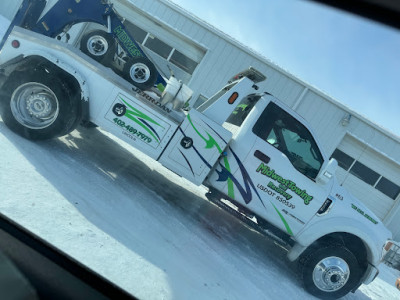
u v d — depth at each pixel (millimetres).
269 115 4359
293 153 4406
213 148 4234
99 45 4812
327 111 12172
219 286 3033
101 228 2820
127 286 2238
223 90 5094
